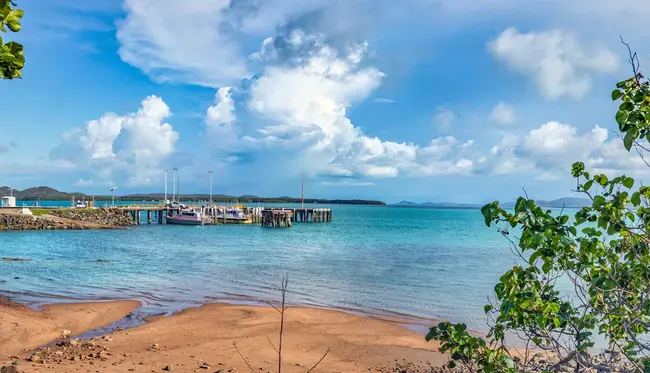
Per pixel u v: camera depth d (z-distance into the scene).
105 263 34.59
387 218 153.12
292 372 11.86
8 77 3.41
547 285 5.09
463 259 39.09
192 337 15.06
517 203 4.68
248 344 14.41
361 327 17.00
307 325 17.12
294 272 30.83
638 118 4.22
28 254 40.12
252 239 61.38
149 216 91.88
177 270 31.44
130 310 19.16
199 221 90.44
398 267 33.59
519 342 14.50
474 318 18.50
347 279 28.02
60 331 15.29
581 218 4.96
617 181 4.71
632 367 5.00
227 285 25.56
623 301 4.77
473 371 5.90
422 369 12.47
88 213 83.12
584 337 5.16
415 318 18.52
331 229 85.94
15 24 3.26
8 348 12.87
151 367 11.44
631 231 4.64
